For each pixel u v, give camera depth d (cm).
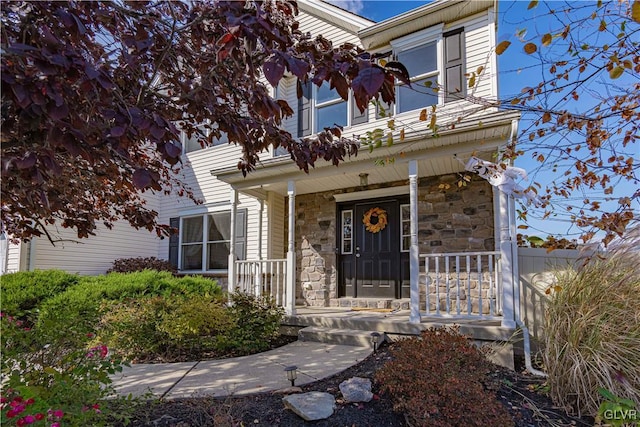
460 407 251
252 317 510
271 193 761
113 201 345
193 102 222
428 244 620
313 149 255
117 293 634
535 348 439
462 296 580
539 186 335
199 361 430
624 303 304
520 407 303
